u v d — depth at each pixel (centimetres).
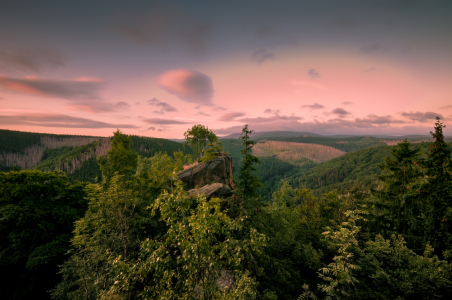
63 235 2495
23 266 2327
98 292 1105
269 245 1734
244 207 1812
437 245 2211
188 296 589
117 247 1419
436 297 1027
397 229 2736
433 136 2523
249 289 649
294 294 1419
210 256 631
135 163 3562
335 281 956
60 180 3017
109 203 1498
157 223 1922
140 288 850
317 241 2172
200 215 571
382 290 1131
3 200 2489
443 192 2298
